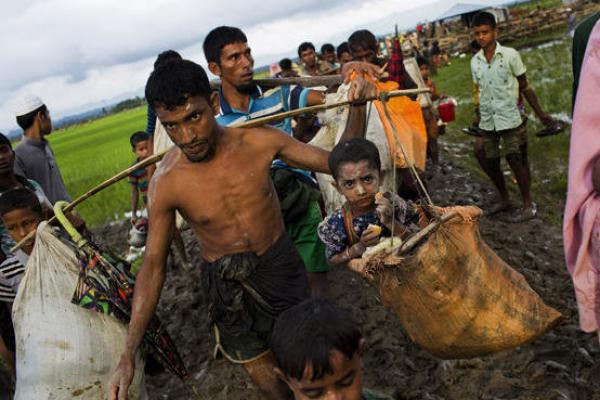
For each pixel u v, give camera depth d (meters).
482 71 6.07
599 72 2.32
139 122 49.50
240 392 4.18
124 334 2.96
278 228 3.00
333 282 5.32
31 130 5.54
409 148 4.25
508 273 2.50
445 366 3.87
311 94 4.01
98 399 2.89
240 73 3.88
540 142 9.10
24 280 2.99
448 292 2.36
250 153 2.85
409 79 6.48
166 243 2.88
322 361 1.55
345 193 2.96
